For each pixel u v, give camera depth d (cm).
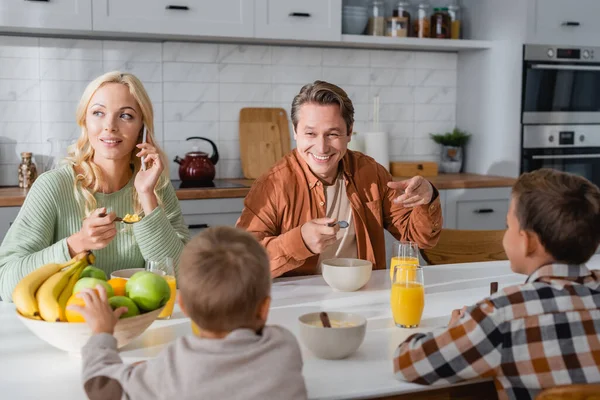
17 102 344
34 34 342
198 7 334
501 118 400
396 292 153
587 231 120
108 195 198
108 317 122
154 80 367
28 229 185
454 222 376
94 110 191
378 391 118
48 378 123
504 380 119
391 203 227
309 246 183
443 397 128
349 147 391
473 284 194
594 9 400
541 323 117
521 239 126
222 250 107
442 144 426
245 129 385
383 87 416
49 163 350
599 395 104
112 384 108
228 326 108
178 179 377
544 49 390
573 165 409
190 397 100
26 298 128
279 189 213
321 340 130
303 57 395
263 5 346
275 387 101
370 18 389
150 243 185
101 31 321
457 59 431
